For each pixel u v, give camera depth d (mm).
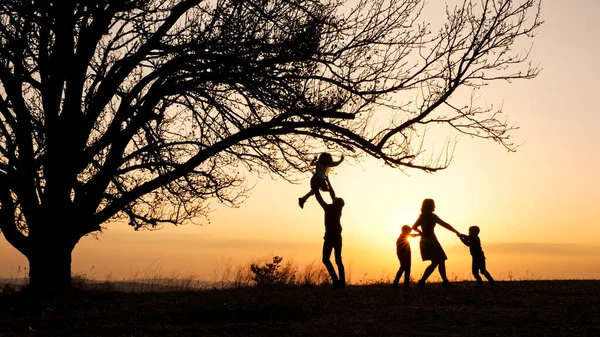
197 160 13984
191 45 13625
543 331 7750
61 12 13211
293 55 13438
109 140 13820
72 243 14086
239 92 14000
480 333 7707
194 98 14391
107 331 8430
